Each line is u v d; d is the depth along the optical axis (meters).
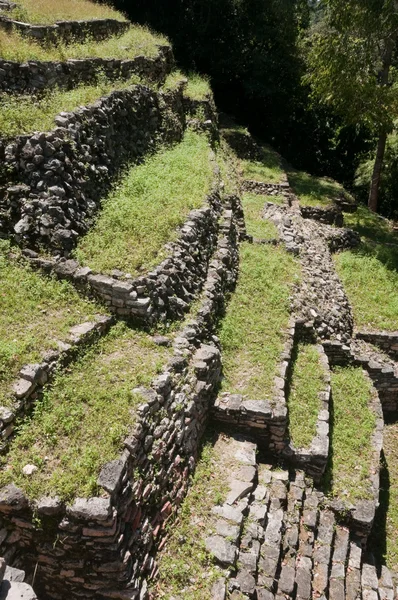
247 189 18.03
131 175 10.85
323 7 18.20
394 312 12.46
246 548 5.86
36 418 5.51
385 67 18.23
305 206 18.28
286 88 25.81
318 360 9.52
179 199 10.23
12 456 5.09
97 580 4.89
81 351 6.54
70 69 11.20
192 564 5.52
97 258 7.97
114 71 12.89
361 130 26.91
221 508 6.16
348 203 19.91
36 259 7.66
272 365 8.38
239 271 10.98
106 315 7.29
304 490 7.25
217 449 7.16
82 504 4.71
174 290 8.12
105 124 10.45
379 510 8.37
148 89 13.46
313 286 11.58
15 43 10.70
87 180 9.12
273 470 7.32
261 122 27.59
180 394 6.62
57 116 9.04
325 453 7.45
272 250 12.52
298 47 25.52
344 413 9.02
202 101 17.39
